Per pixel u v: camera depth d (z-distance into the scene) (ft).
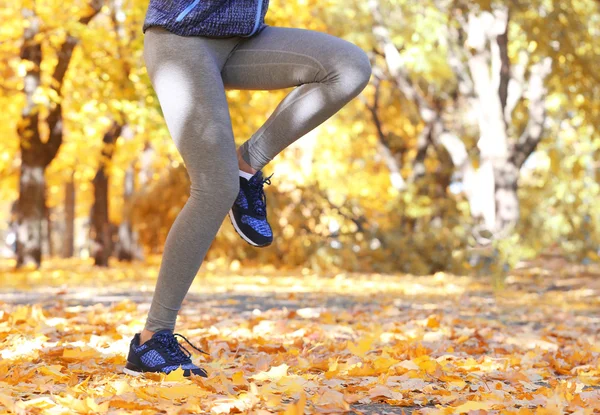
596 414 8.96
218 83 9.46
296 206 65.31
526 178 91.20
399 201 63.67
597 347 15.87
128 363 10.44
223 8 9.38
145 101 44.04
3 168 79.92
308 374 10.81
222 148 9.41
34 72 54.13
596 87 43.70
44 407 8.35
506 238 50.55
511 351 15.99
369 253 61.87
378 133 68.39
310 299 31.78
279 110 9.59
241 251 66.95
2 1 50.98
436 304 30.68
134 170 86.17
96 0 50.37
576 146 77.61
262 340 15.06
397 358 13.17
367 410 9.02
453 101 68.18
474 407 8.90
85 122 57.26
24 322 16.76
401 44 56.24
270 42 9.59
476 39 53.57
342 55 9.22
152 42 9.60
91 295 31.22
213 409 8.35
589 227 77.20
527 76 57.82
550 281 50.55
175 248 9.80
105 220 71.05
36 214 56.08
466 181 57.31
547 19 42.09
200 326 18.57
